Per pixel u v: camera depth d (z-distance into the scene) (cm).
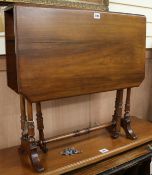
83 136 148
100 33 118
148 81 201
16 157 123
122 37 127
